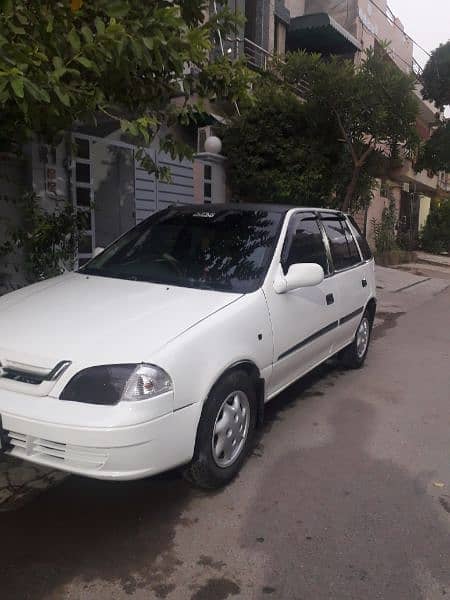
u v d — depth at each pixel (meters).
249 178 11.89
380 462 4.02
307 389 5.61
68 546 2.96
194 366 3.14
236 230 4.52
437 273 17.59
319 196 11.45
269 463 3.94
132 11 4.11
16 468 3.72
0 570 2.76
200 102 5.43
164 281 4.08
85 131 8.42
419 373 6.33
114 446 2.79
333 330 5.15
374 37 19.31
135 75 4.76
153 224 4.87
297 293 4.38
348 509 3.38
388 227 20.41
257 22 13.85
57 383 2.90
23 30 3.43
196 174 11.42
